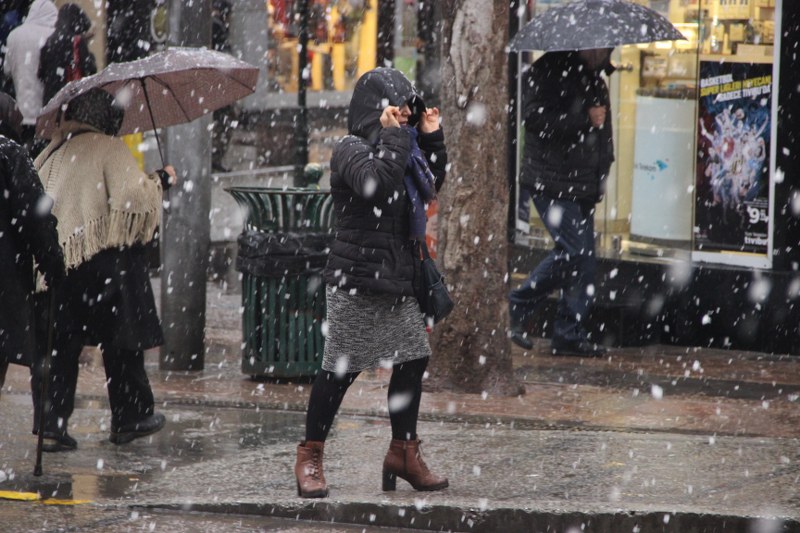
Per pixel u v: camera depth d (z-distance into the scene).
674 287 30.62
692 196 30.67
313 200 26.69
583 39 27.20
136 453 21.02
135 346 20.58
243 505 17.72
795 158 28.77
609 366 28.56
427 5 70.44
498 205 25.30
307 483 17.67
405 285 16.92
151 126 22.70
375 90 17.02
